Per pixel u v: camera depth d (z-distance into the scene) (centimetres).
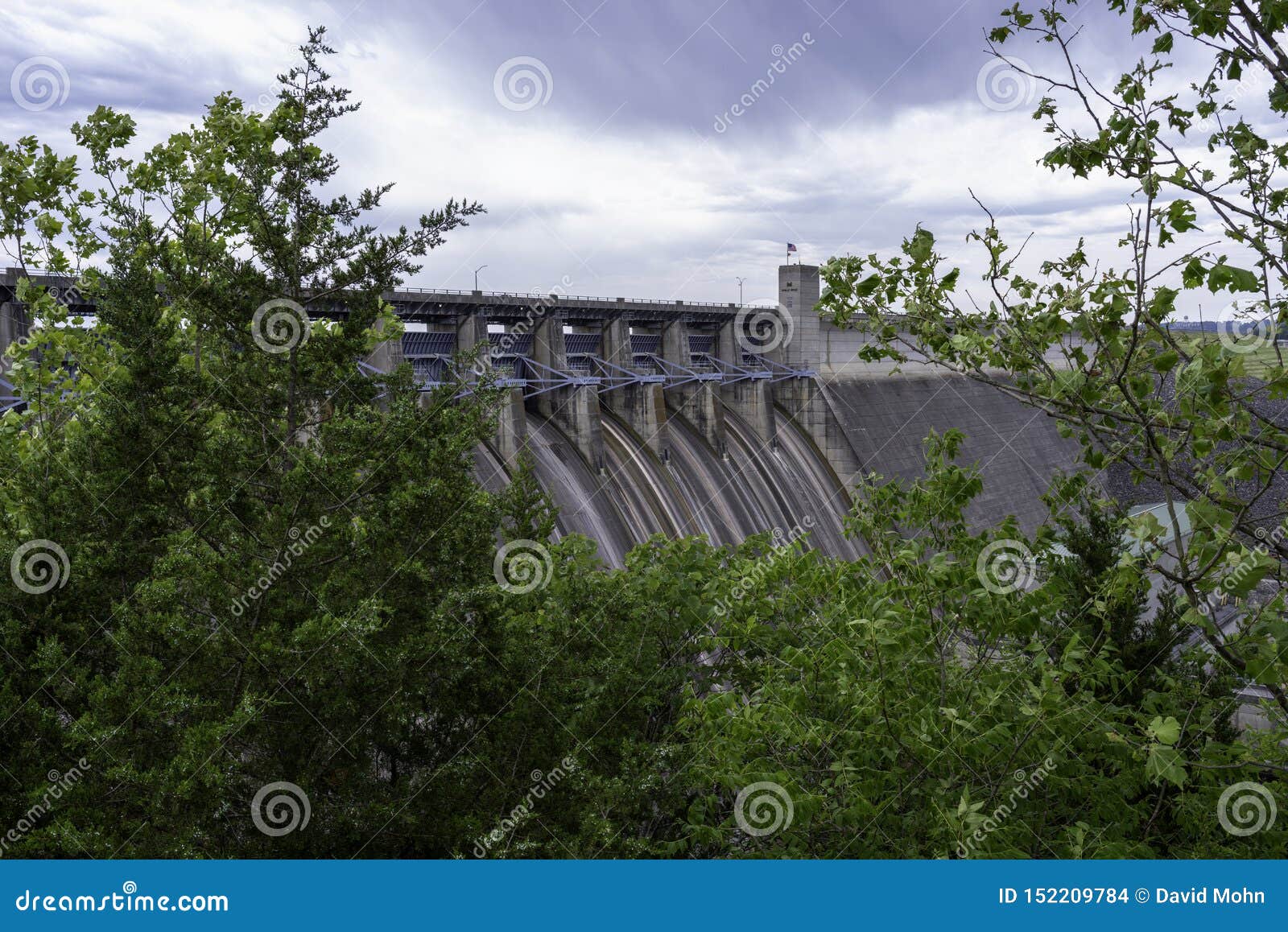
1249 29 904
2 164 2481
